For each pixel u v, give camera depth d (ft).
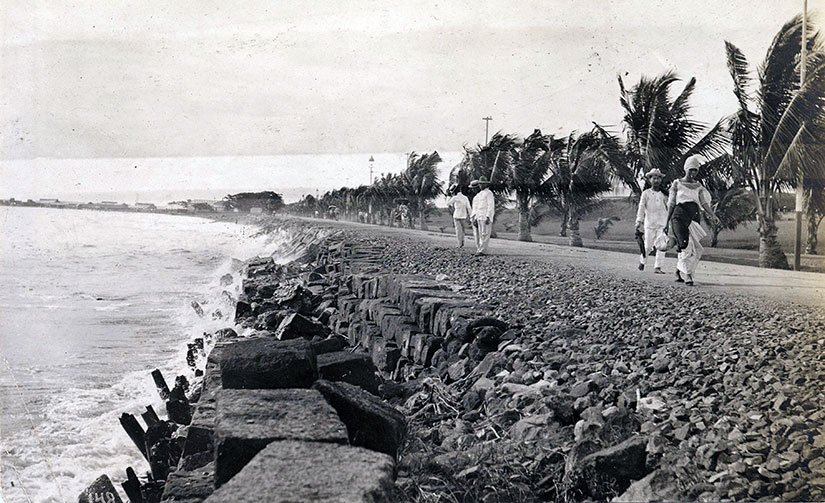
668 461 11.32
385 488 8.28
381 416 12.84
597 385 16.22
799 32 43.14
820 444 11.21
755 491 10.18
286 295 44.50
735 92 46.91
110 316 52.70
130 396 31.71
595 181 62.80
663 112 50.21
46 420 27.40
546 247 63.82
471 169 73.36
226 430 10.04
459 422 17.37
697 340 19.45
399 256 57.06
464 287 34.50
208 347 36.91
